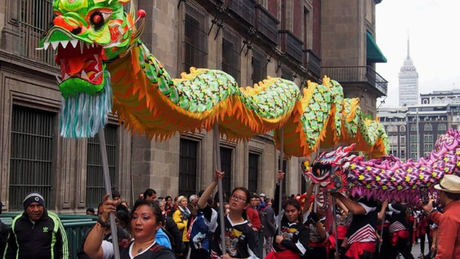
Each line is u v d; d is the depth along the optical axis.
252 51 26.33
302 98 11.51
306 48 35.75
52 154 14.94
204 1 21.59
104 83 5.46
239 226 8.09
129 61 5.76
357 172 10.13
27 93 13.88
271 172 28.73
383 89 42.44
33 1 14.49
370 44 41.94
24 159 14.13
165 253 4.98
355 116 14.83
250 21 25.42
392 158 10.73
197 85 7.20
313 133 11.17
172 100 6.38
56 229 7.71
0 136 13.05
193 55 21.41
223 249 8.04
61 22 5.18
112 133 17.16
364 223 10.20
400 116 144.50
